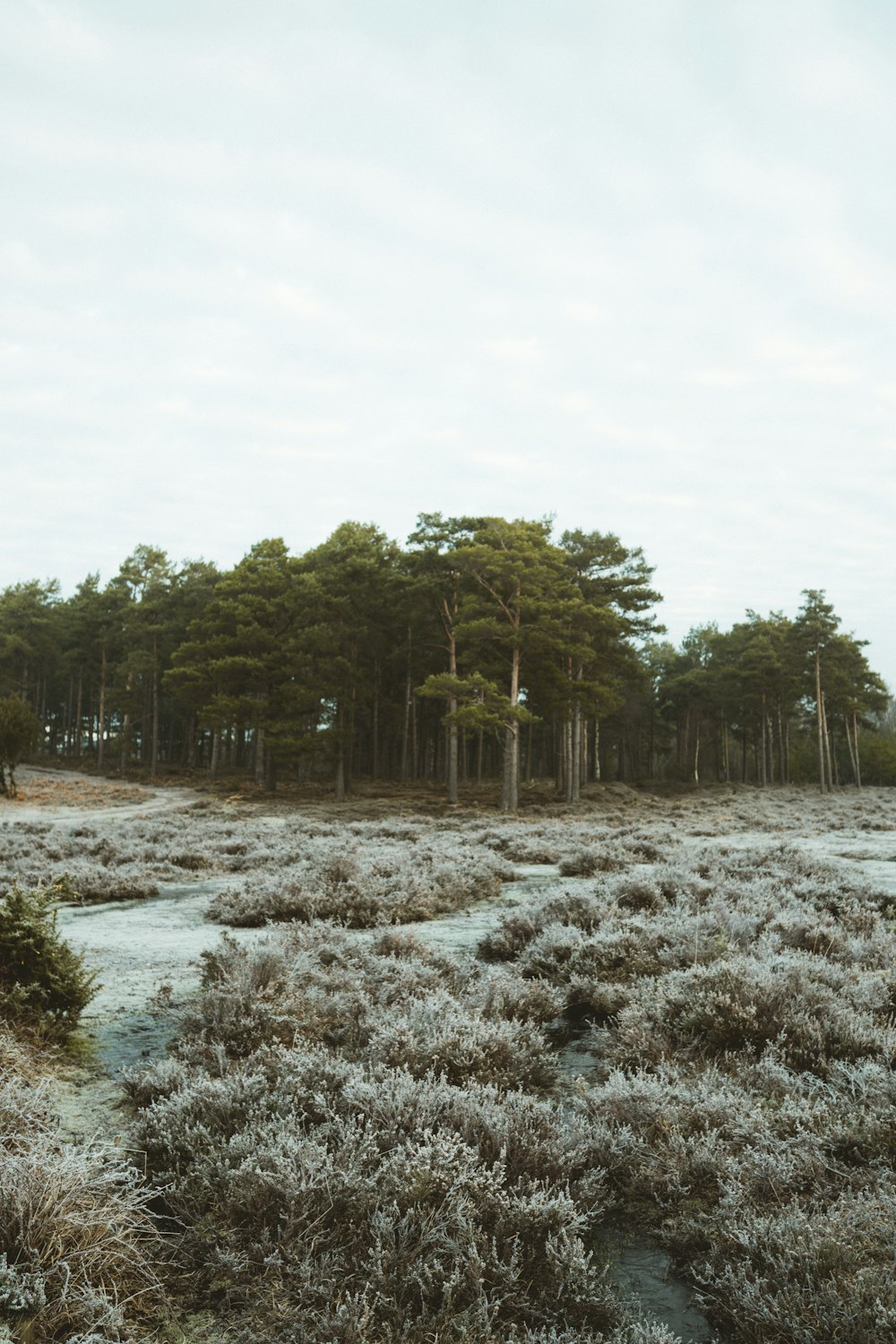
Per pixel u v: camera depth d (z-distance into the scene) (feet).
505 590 152.46
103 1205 11.09
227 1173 11.62
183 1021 18.69
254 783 191.52
